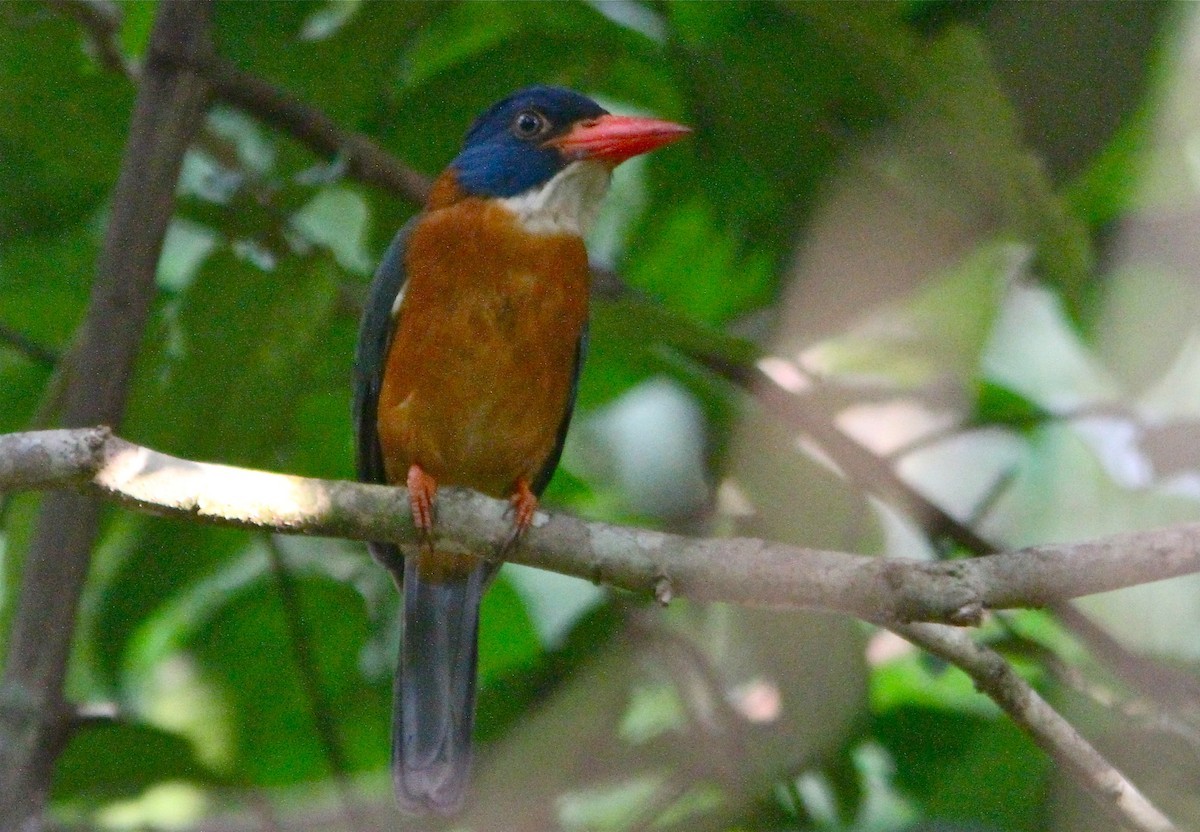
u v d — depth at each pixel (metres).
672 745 10.95
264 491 8.10
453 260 10.46
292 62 11.54
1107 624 12.82
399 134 12.41
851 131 11.41
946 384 12.13
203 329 10.30
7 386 12.27
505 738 11.21
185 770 11.10
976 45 9.72
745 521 11.48
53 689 9.48
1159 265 10.91
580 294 10.71
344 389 12.28
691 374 12.12
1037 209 10.02
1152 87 10.44
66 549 9.59
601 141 10.88
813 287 11.84
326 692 12.13
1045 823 9.86
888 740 11.25
